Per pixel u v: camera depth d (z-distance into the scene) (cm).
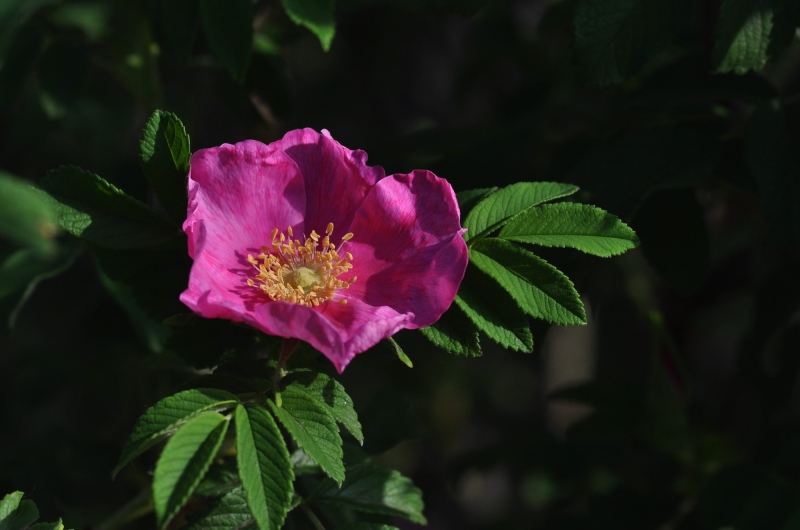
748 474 84
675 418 89
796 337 89
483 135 87
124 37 88
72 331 95
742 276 92
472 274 74
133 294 76
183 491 69
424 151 87
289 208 75
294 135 75
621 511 88
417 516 77
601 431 90
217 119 96
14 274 84
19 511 73
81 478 88
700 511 84
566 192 75
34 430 97
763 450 87
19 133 96
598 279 88
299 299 74
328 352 71
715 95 82
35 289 95
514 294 73
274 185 75
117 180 92
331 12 79
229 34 80
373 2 95
